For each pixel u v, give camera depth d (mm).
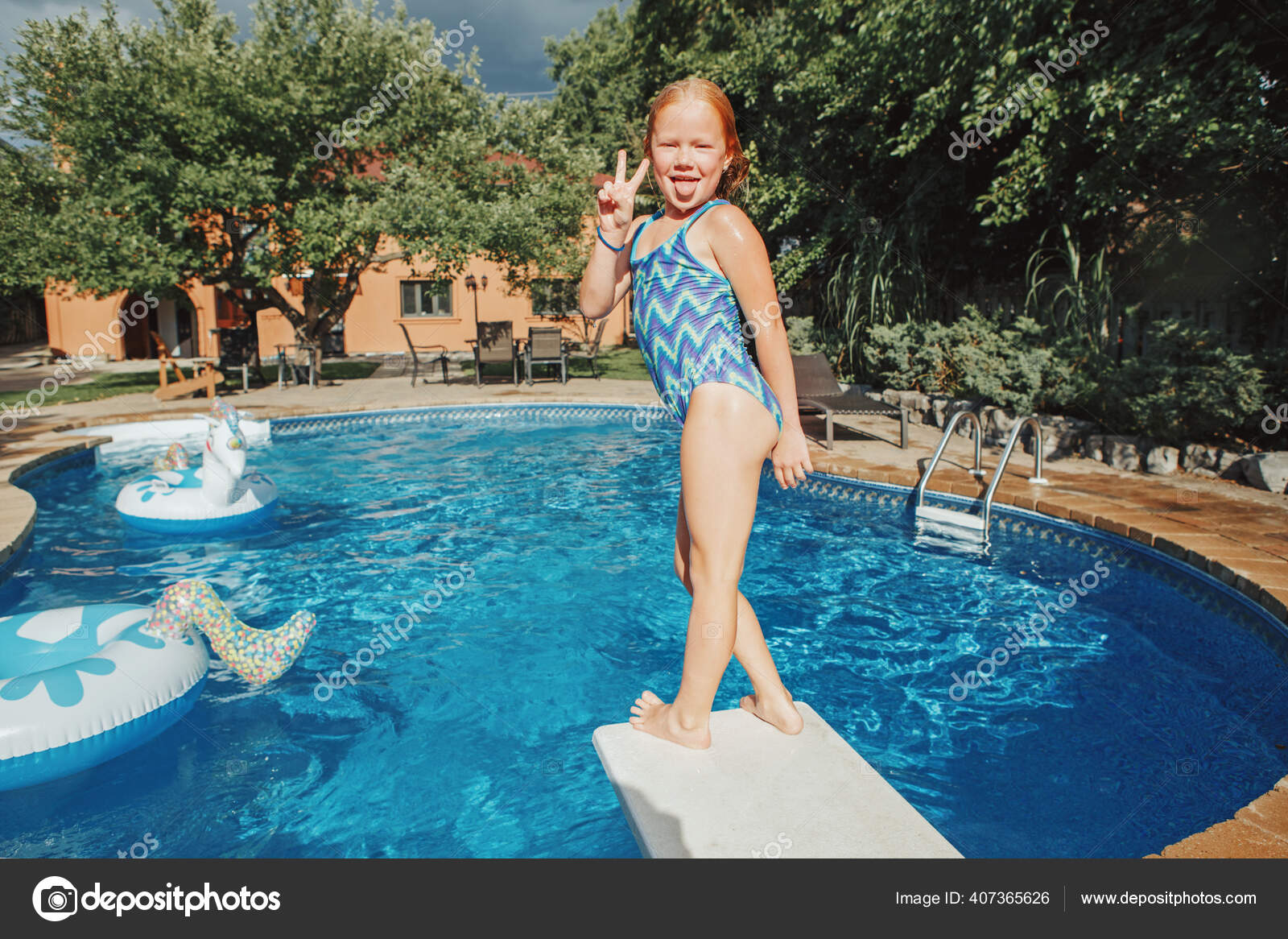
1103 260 8695
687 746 2074
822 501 7148
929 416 9875
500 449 9758
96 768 3033
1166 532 5117
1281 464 6145
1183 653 4105
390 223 12555
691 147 1847
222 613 3520
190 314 23203
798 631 4406
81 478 8148
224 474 6008
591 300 2139
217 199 11781
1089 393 7898
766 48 12656
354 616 4602
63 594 4836
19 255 11883
